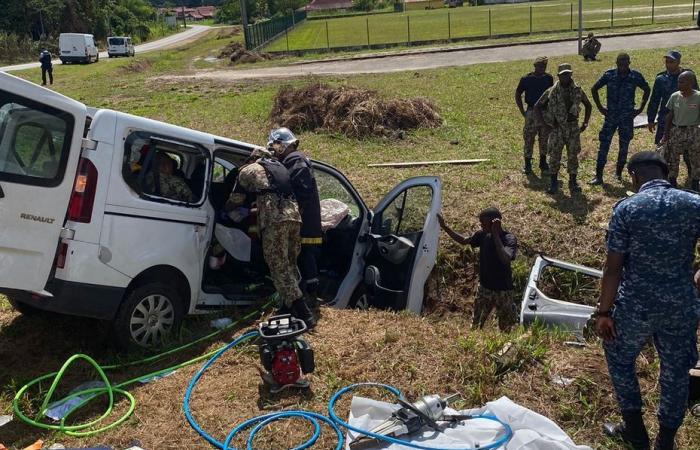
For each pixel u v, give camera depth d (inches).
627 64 346.9
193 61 1686.8
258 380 173.3
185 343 197.6
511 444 136.9
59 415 160.9
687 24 1364.4
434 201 235.8
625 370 142.7
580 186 366.3
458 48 1302.9
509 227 319.0
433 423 145.9
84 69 1571.1
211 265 217.3
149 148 193.5
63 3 2790.4
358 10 3730.3
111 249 180.7
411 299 231.8
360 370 176.6
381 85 845.2
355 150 492.4
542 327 206.8
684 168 380.2
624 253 135.3
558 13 2170.3
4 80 161.9
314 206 216.8
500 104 636.7
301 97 597.0
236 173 226.2
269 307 220.1
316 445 145.4
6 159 165.0
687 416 159.2
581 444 147.6
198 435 150.7
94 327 214.1
